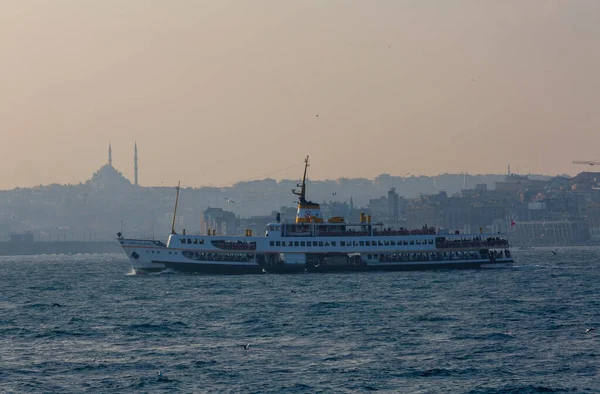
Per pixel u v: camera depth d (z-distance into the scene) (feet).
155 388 426.51
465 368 463.83
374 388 423.23
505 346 524.93
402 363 477.77
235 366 473.67
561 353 499.10
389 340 553.23
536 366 465.88
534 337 556.10
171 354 512.63
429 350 515.50
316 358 494.59
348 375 449.48
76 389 427.74
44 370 471.21
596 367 460.55
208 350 524.93
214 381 439.22
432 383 432.66
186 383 435.53
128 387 429.79
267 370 462.60
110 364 484.74
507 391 416.26
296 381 437.17
